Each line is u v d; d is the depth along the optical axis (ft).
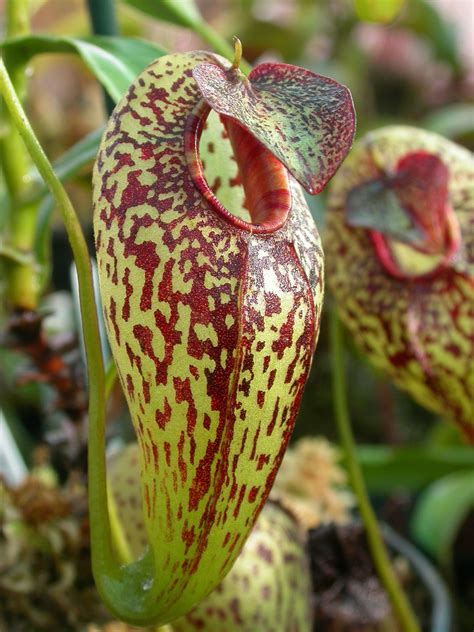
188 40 1.95
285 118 0.55
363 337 0.88
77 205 1.88
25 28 0.81
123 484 0.81
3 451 1.05
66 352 0.88
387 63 2.37
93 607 0.90
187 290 0.54
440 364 0.83
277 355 0.55
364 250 0.86
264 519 0.82
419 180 0.82
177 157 0.56
